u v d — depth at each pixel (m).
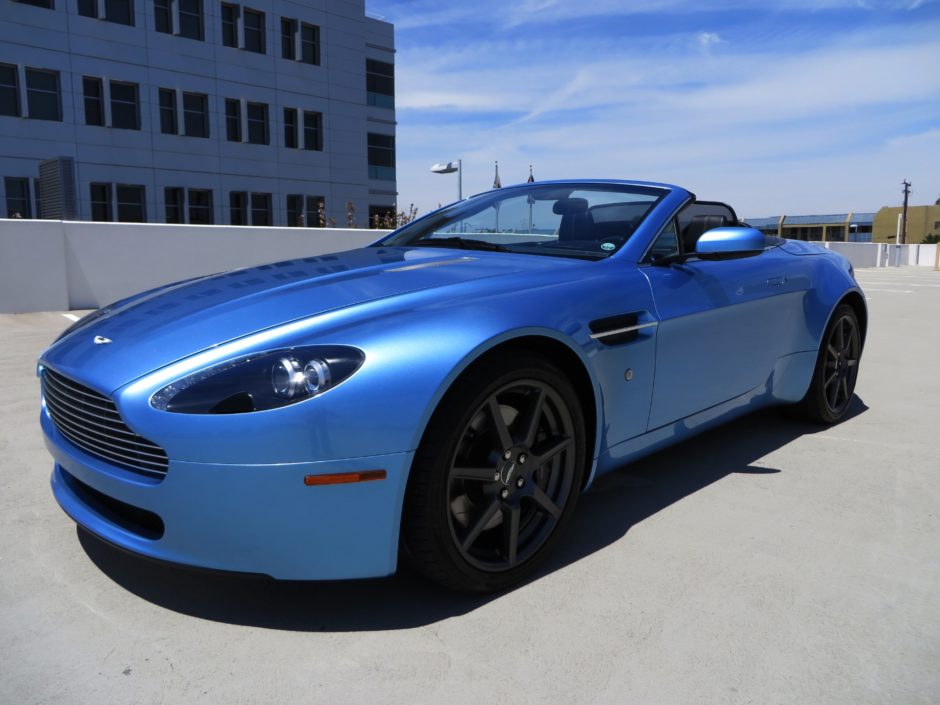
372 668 1.58
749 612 1.81
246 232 9.83
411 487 1.69
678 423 2.52
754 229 2.48
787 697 1.48
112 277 8.76
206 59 27.52
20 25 23.17
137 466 1.72
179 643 1.67
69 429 1.95
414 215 18.50
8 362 5.13
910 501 2.54
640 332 2.25
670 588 1.93
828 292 3.26
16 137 23.45
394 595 1.90
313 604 1.85
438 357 1.69
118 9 25.22
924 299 11.48
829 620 1.77
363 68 32.97
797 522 2.36
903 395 4.21
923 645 1.67
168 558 1.69
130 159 25.94
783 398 3.13
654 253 2.51
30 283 8.10
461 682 1.53
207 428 1.58
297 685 1.52
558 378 1.96
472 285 2.00
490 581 1.86
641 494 2.61
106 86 25.09
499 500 1.87
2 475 2.79
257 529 1.61
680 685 1.52
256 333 1.75
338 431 1.59
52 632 1.72
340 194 32.72
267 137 29.89
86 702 1.46
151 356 1.77
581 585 1.95
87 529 1.86
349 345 1.67
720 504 2.51
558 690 1.50
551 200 2.82
